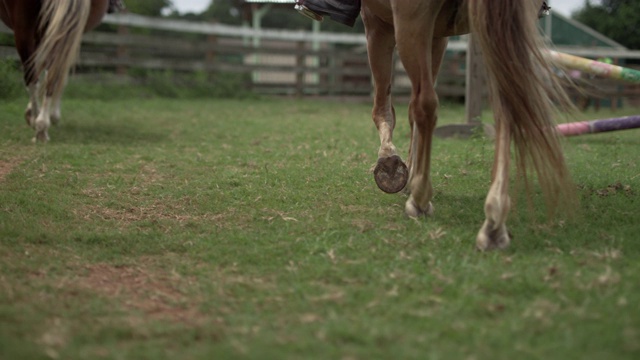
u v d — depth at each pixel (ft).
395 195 15.53
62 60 20.35
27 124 26.55
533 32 10.60
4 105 33.32
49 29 20.04
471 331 8.16
